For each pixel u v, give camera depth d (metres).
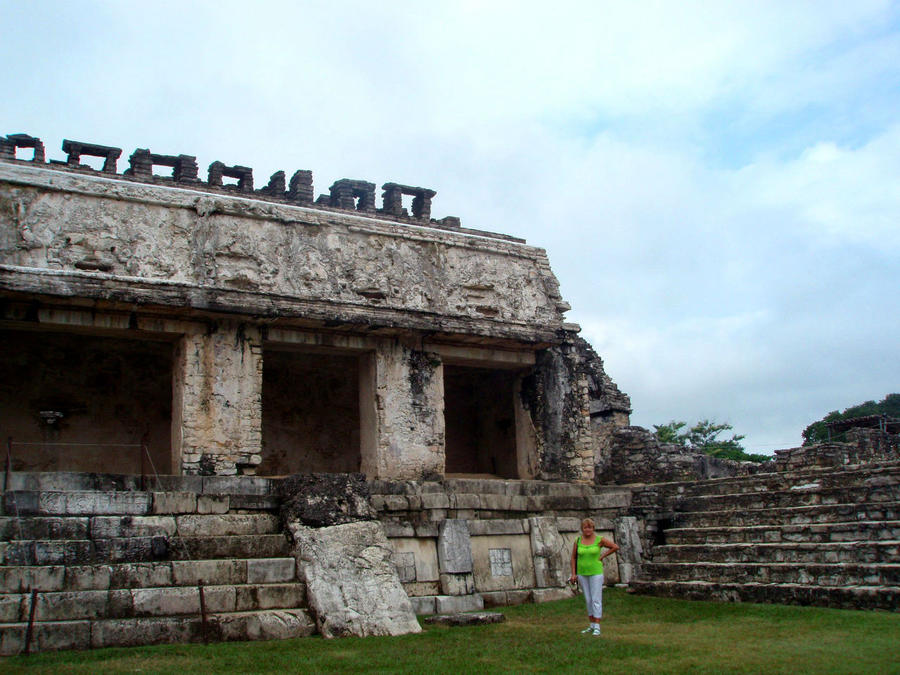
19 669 8.55
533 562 15.94
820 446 19.91
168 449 20.08
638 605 13.70
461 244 19.72
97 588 10.66
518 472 20.20
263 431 21.45
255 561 11.86
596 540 11.44
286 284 17.30
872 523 13.02
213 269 16.69
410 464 17.81
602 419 26.08
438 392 18.55
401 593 12.03
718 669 8.59
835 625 10.73
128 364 20.09
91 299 14.93
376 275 18.33
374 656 9.48
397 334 18.02
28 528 11.33
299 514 12.70
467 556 14.77
